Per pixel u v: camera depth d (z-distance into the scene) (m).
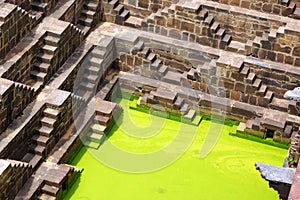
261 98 25.30
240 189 23.08
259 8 25.75
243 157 24.48
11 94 21.50
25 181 21.50
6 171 20.09
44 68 23.69
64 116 23.36
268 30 25.55
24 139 22.14
